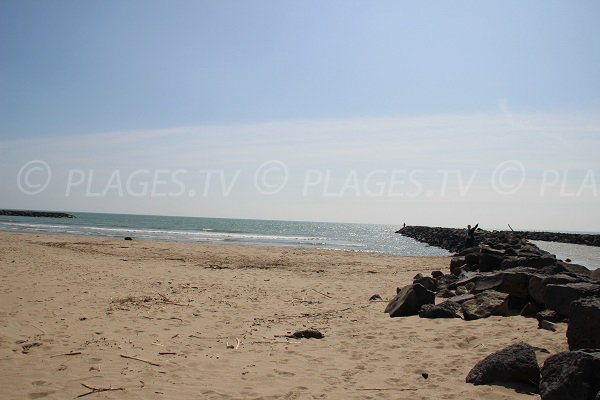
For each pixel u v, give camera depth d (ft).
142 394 16.92
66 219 296.71
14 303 30.76
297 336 25.81
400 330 26.53
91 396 16.61
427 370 19.49
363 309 33.68
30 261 53.78
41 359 20.39
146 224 253.24
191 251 81.15
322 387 17.89
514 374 16.92
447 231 162.40
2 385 17.29
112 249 78.59
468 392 16.60
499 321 26.23
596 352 14.61
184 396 16.84
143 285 41.27
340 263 70.03
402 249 130.52
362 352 22.65
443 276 44.09
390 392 17.15
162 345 23.39
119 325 26.86
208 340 24.86
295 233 232.73
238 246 99.04
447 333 24.86
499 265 42.93
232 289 41.78
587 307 17.94
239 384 18.20
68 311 29.58
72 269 48.98
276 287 43.88
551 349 20.03
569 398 13.78
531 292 28.48
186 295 37.60
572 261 91.04
